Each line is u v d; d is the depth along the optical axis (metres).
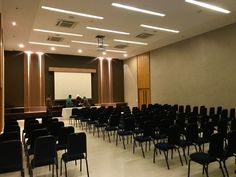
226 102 9.34
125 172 4.26
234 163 4.59
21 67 13.54
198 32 10.15
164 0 6.33
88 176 3.97
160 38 10.86
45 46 12.05
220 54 9.55
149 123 5.30
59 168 4.61
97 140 7.10
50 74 14.37
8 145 3.35
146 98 14.63
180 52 11.74
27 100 13.62
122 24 8.48
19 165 3.44
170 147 4.38
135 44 12.04
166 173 4.14
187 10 7.18
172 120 5.73
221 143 3.64
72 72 14.84
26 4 6.27
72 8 6.79
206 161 3.53
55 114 13.62
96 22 8.16
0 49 6.67
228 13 7.59
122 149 5.96
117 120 6.78
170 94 12.53
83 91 15.12
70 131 4.86
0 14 6.46
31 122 6.54
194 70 10.91
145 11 7.17
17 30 8.77
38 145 3.62
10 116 12.57
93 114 8.39
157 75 13.55
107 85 16.27
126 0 6.28
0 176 4.30
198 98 10.71
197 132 4.70
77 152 3.93
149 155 5.33
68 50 13.30
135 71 15.66
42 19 7.71
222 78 9.50
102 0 6.25
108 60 16.44
